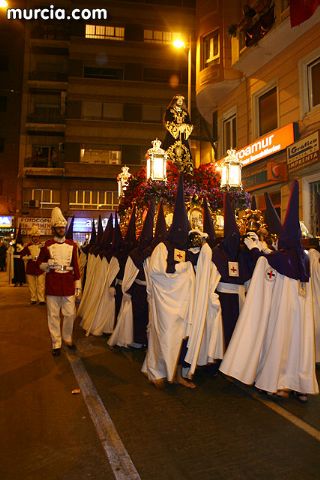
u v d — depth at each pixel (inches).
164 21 1289.4
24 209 1246.3
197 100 669.3
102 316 294.2
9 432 144.6
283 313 174.9
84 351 255.8
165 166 309.9
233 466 121.9
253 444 135.0
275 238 233.0
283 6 478.0
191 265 195.0
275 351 173.5
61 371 215.0
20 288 634.8
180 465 122.6
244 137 589.0
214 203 328.5
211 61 634.8
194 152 994.7
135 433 143.0
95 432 144.3
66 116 1269.7
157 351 191.2
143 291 247.3
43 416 158.1
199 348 189.5
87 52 1261.1
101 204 1254.3
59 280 246.4
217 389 188.1
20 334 304.8
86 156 1243.2
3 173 1277.1
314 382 168.7
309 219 449.7
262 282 177.8
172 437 140.0
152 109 1269.7
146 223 239.0
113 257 286.2
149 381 198.1
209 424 150.3
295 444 135.0
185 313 189.5
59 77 1320.1
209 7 643.5
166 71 1280.8
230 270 195.6
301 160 438.9
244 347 173.5
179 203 199.3
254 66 547.5
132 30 1277.1
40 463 124.2
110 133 1250.0
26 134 1296.8
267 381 173.5
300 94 470.3
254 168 547.2
